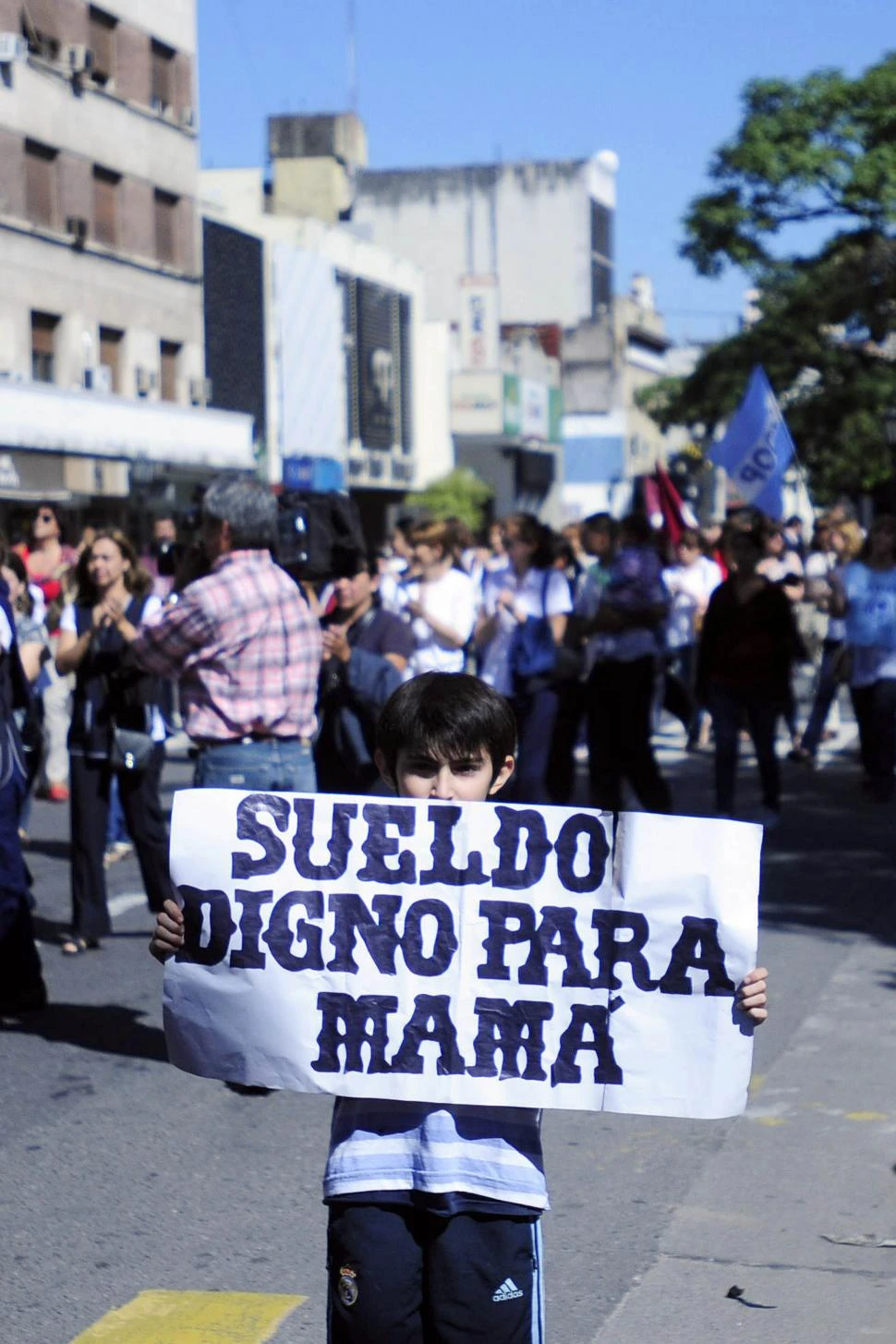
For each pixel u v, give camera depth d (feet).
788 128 116.78
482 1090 10.53
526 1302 10.21
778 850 36.45
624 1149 18.75
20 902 24.64
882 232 118.73
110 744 27.48
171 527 56.29
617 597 36.63
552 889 10.56
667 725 61.31
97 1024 24.21
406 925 10.64
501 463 209.97
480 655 40.83
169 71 116.67
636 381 263.29
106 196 109.60
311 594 27.32
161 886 27.84
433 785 10.70
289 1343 14.26
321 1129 19.72
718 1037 10.50
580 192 252.01
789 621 38.32
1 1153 18.90
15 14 98.73
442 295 255.91
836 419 122.72
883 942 28.12
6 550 34.78
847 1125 19.30
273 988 10.73
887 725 42.75
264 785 20.31
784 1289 15.07
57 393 96.63
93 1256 16.06
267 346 134.21
